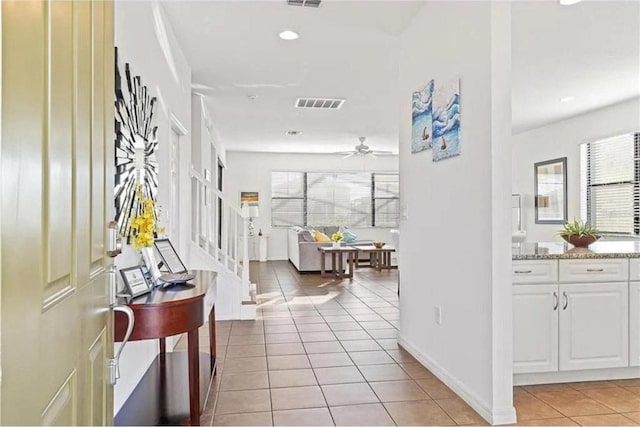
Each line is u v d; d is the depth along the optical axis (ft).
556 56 13.12
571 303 9.80
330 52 13.42
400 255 12.60
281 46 12.98
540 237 24.16
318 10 10.71
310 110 20.75
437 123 9.93
